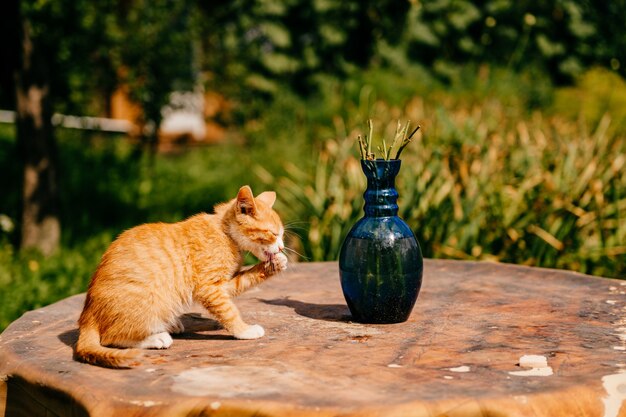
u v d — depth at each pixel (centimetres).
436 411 100
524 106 441
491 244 238
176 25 471
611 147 293
